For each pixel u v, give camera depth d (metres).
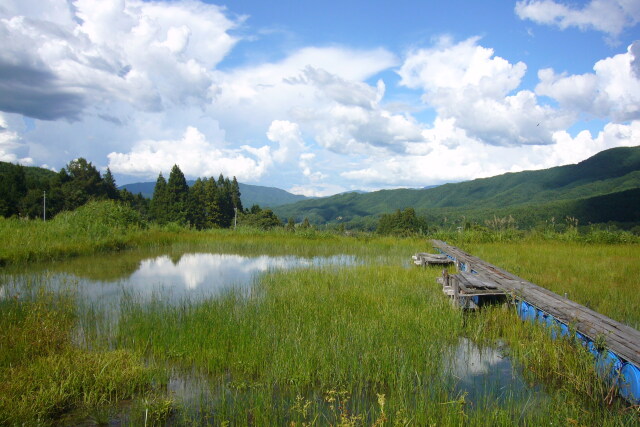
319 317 8.03
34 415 4.77
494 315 8.34
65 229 18.48
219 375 6.05
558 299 7.85
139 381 5.62
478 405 4.94
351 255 18.56
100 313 8.62
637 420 4.67
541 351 6.35
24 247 14.81
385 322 7.71
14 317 7.65
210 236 23.72
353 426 4.47
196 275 13.56
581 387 5.43
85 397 5.20
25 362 5.88
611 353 5.60
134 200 67.00
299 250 20.08
